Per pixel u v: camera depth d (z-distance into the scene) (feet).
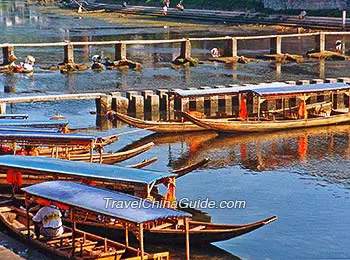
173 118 244.01
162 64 362.12
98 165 148.05
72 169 144.25
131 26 576.61
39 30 543.39
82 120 247.29
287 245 142.10
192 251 136.67
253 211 160.35
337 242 143.84
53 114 254.06
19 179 151.43
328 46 427.74
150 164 195.21
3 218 140.67
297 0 604.90
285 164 197.36
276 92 236.02
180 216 118.42
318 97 266.77
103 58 374.63
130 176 138.72
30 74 331.77
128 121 222.69
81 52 405.59
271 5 629.10
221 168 193.67
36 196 128.06
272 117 235.61
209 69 346.13
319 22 531.09
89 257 121.49
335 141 221.87
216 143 219.41
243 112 235.40
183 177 184.85
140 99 255.09
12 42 453.99
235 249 139.33
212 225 139.03
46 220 131.54
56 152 180.24
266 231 148.46
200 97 248.11
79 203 121.90
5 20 652.07
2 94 282.77
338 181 182.19
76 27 571.28
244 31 517.96
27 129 185.37
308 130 235.81
